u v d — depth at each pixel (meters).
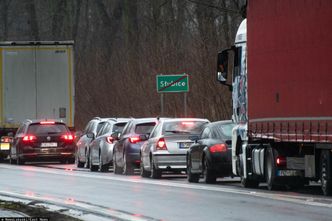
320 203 30.12
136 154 51.31
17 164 67.31
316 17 31.53
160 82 59.59
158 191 37.62
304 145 34.31
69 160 68.44
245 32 41.06
